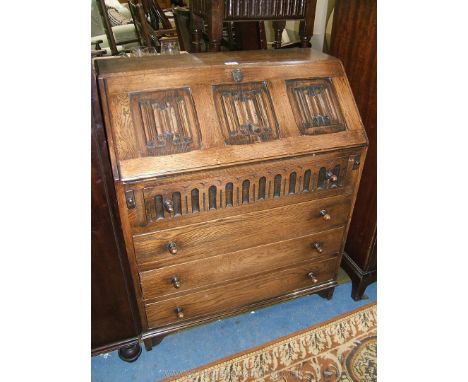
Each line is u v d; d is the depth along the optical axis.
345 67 1.64
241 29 2.20
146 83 1.13
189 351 1.60
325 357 1.58
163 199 1.14
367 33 1.46
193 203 1.21
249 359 1.57
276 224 1.38
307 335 1.67
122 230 1.18
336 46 1.68
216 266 1.39
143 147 1.09
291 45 2.54
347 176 1.38
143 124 1.10
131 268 1.25
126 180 1.05
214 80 1.20
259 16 1.51
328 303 1.84
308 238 1.49
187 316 1.50
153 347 1.61
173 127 1.13
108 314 1.37
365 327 1.71
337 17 1.64
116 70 1.15
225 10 1.45
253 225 1.34
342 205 1.45
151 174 1.07
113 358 1.57
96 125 1.03
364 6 1.46
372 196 1.62
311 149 1.25
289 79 1.29
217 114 1.18
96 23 3.46
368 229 1.68
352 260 1.86
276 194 1.30
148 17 3.06
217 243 1.33
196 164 1.12
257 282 1.53
